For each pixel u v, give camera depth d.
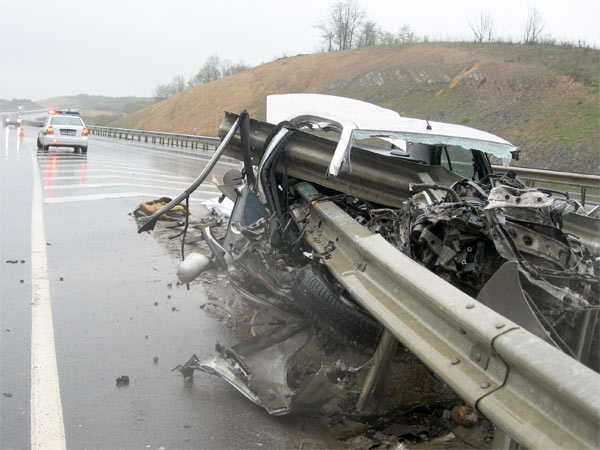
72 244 8.45
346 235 4.57
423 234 4.27
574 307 3.69
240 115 6.07
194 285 6.72
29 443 3.44
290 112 8.53
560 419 2.33
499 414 2.53
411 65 41.88
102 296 6.22
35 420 3.71
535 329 3.27
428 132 5.58
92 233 9.20
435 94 34.59
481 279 4.18
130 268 7.32
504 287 3.40
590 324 3.87
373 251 4.02
